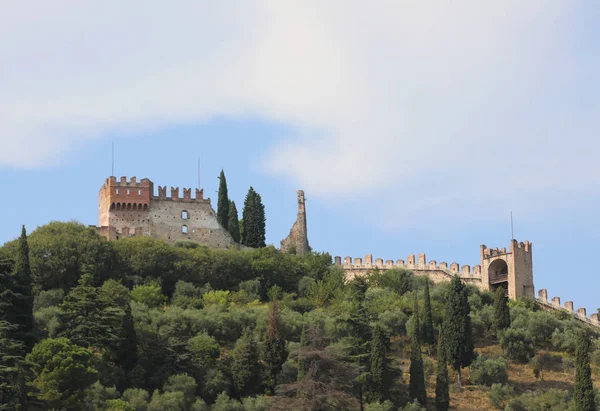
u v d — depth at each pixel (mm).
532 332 179250
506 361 170875
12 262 147375
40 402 125625
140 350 150125
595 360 172625
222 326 165750
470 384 162875
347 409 134500
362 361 148125
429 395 156625
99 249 184625
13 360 125688
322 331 152250
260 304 185750
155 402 135625
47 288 177625
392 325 173375
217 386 146375
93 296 151625
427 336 172375
